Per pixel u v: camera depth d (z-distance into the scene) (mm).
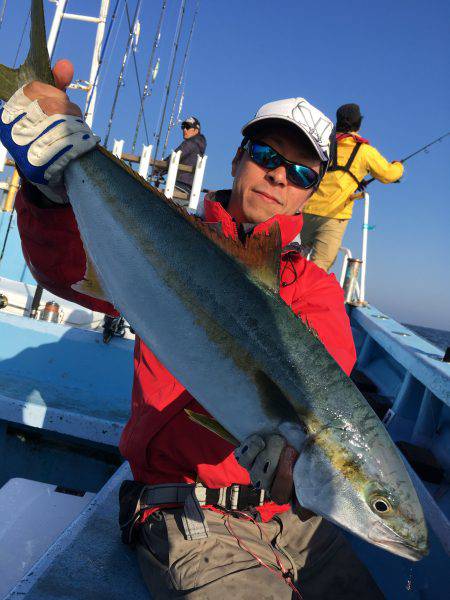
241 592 637
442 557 843
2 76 688
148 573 706
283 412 602
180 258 652
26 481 1008
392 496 578
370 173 2402
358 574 783
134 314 662
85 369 1443
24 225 747
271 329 626
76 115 670
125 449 793
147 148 1986
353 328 2537
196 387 635
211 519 729
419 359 1349
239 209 855
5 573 745
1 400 1204
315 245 2506
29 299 1938
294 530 778
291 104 816
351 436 591
